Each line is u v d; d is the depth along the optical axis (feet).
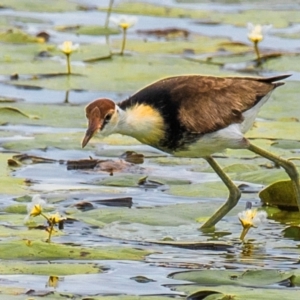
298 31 84.64
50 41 78.48
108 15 83.10
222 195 46.03
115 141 54.44
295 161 49.24
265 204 45.65
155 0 97.60
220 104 42.29
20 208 43.37
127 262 37.76
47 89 63.57
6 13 89.35
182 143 42.24
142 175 48.70
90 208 44.34
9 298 33.50
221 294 33.40
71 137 54.19
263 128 55.11
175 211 43.83
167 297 33.83
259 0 98.22
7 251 37.40
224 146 42.75
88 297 33.55
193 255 39.22
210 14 90.99
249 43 81.05
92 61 70.69
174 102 41.63
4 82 64.75
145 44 78.18
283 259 39.09
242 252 39.78
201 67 69.67
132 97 41.96
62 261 37.32
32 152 52.06
